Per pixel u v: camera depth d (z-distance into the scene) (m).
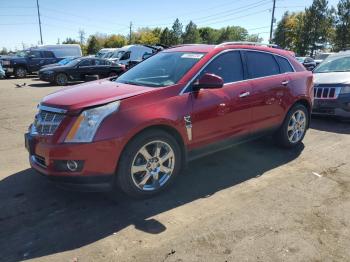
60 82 19.00
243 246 3.17
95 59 20.02
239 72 4.93
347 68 8.60
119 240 3.26
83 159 3.54
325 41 62.72
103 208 3.85
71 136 3.57
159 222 3.57
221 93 4.55
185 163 4.36
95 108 3.65
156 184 4.11
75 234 3.36
